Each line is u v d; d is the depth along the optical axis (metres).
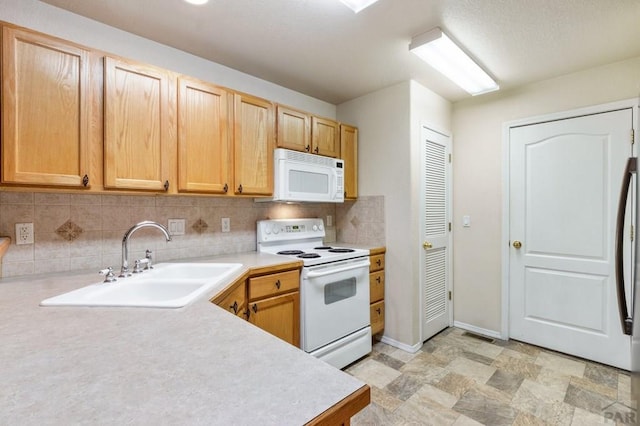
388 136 2.77
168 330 0.91
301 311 2.15
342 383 0.63
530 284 2.69
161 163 1.76
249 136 2.19
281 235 2.63
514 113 2.75
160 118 1.76
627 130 2.24
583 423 1.69
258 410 0.54
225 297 1.45
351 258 2.45
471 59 2.16
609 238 2.33
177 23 1.82
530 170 2.68
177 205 2.16
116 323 0.96
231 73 2.39
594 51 2.13
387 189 2.78
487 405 1.86
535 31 1.89
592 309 2.40
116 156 1.60
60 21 1.67
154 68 1.74
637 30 1.87
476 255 3.00
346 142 2.90
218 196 2.08
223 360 0.72
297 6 1.67
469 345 2.71
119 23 1.81
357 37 1.97
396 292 2.71
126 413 0.53
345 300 2.38
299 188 2.45
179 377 0.65
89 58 1.53
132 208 1.97
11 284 1.43
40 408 0.54
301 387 0.61
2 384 0.62
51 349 0.78
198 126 1.92
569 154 2.48
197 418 0.52
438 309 2.96
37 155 1.38
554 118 2.54
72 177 1.47
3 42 1.31
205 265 1.88
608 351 2.33
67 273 1.67
